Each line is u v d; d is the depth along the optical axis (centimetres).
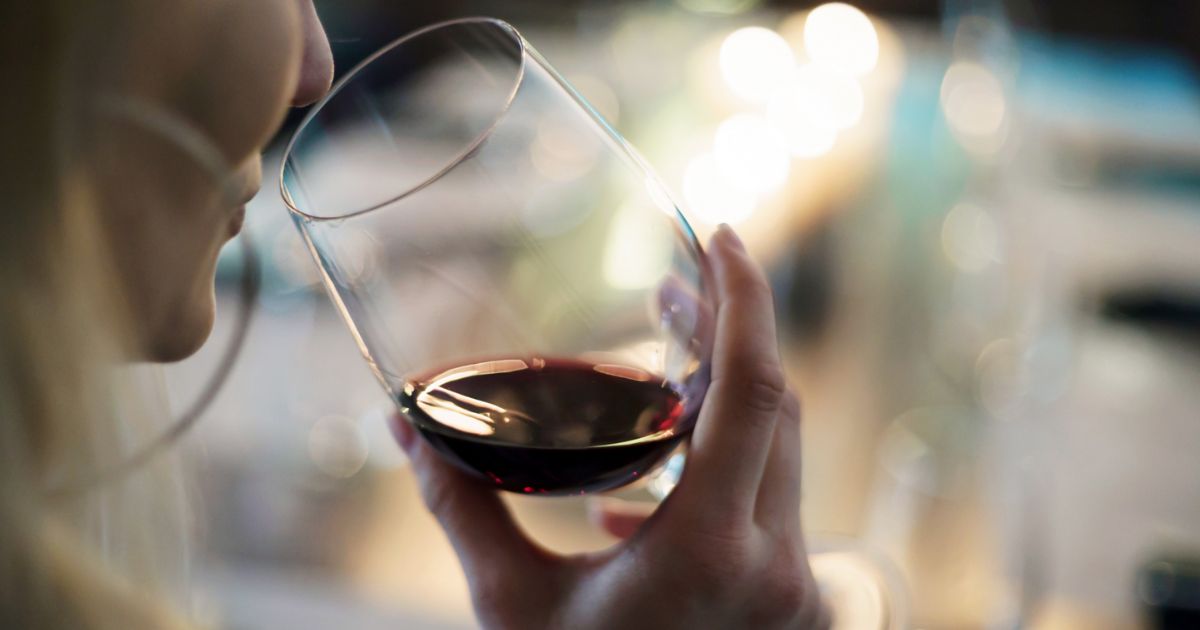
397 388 47
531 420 47
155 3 41
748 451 45
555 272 49
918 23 173
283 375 74
